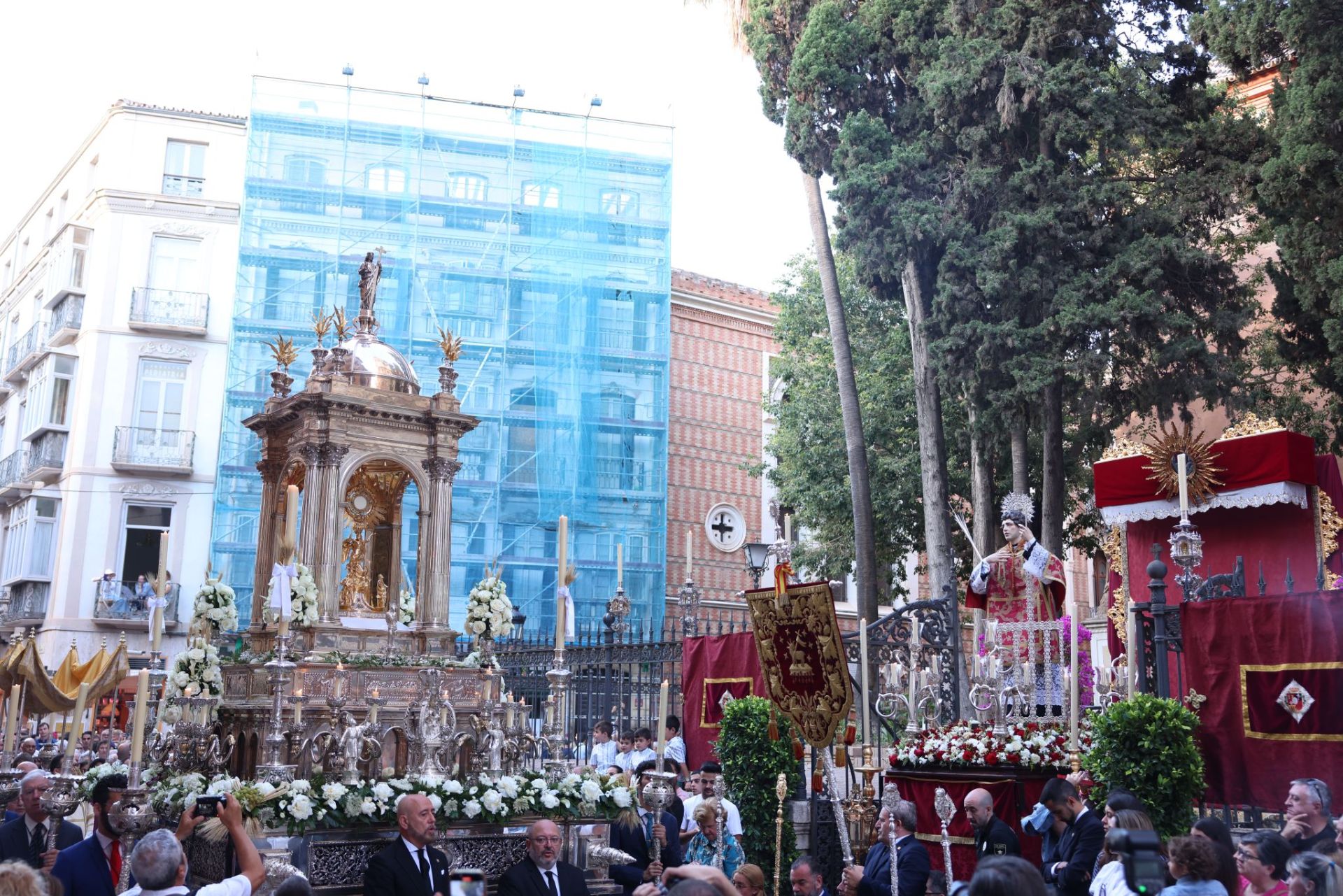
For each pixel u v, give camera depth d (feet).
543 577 110.11
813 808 40.19
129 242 111.55
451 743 30.19
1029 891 13.60
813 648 32.37
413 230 108.68
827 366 96.84
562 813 29.73
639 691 57.47
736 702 41.78
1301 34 57.88
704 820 31.91
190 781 28.81
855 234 70.64
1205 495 50.96
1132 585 56.85
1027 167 65.82
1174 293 65.87
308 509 32.68
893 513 89.04
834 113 75.97
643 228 117.70
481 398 109.60
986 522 71.61
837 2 76.74
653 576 113.39
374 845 26.86
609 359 116.06
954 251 66.18
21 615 108.58
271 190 105.29
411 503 89.97
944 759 38.55
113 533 107.34
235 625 33.37
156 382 110.93
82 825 38.45
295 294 105.29
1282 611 33.32
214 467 110.63
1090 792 32.40
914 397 88.94
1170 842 19.54
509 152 113.70
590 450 112.06
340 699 28.68
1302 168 57.52
